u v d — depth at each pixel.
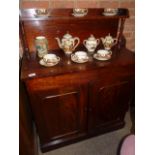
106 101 1.25
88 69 1.02
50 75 0.96
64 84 1.03
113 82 1.17
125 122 1.58
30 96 1.00
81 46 1.30
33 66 1.04
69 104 1.14
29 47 1.20
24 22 1.10
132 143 0.76
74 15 1.07
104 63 1.08
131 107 1.66
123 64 1.09
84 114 1.25
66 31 1.22
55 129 1.24
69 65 1.05
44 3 1.11
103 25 1.29
